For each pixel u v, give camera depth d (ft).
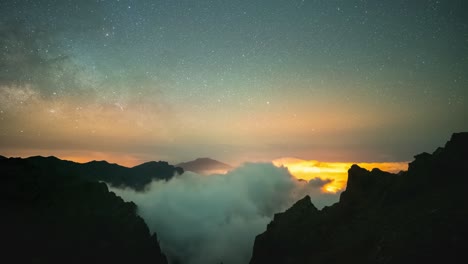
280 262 209.26
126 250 243.60
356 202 207.00
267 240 241.14
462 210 137.28
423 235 132.46
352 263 152.25
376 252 144.77
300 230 224.53
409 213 157.07
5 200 205.16
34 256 182.80
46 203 223.51
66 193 247.70
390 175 204.64
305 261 187.21
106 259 218.38
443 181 169.27
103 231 239.91
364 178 214.69
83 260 204.03
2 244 177.68
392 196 183.11
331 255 171.94
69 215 228.84
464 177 163.94
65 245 203.31
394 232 147.13
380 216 173.27
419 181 177.78
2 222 189.26
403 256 126.21
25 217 201.98
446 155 180.96
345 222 199.11
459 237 122.42
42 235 198.39
